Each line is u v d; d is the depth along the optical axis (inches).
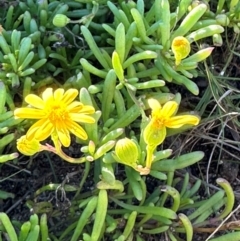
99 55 6.8
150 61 7.4
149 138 5.5
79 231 6.4
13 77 6.7
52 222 7.1
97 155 6.3
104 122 6.9
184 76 7.0
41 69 7.4
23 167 7.4
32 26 7.1
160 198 7.1
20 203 7.3
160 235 7.2
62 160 7.5
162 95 6.8
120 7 7.5
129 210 6.8
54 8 7.5
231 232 7.1
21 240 6.2
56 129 5.3
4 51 6.8
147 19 7.3
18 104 7.2
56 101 5.1
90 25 7.4
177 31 6.9
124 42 6.5
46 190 7.3
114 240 6.8
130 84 6.7
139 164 6.4
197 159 6.5
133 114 6.6
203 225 7.2
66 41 7.4
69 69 7.5
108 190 6.8
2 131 6.4
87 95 6.1
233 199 6.6
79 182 7.4
